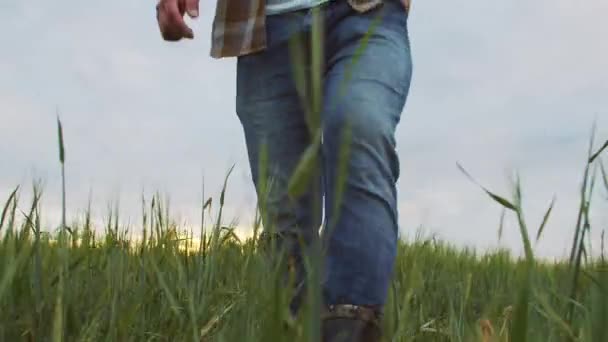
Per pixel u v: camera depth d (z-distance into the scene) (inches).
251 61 92.6
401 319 42.0
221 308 68.3
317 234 22.8
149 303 74.8
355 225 69.4
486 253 146.4
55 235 64.8
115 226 86.7
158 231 88.0
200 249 76.2
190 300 60.7
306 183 21.5
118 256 75.7
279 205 80.4
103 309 62.0
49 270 61.7
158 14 97.7
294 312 57.3
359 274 69.4
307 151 21.5
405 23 82.3
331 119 71.7
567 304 36.2
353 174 69.7
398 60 77.3
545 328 42.0
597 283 29.2
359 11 77.9
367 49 76.4
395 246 71.9
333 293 69.9
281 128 89.8
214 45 96.6
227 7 94.0
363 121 70.1
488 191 28.0
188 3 95.7
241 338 36.8
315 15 21.8
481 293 115.0
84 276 75.4
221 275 83.0
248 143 94.5
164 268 83.9
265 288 35.9
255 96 92.8
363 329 68.1
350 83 73.5
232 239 82.7
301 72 21.5
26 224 57.6
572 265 33.9
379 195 70.1
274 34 88.4
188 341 63.3
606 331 28.1
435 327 81.4
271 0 89.2
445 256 156.5
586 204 32.2
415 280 42.4
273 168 89.3
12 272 50.5
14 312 55.6
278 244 79.7
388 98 73.7
